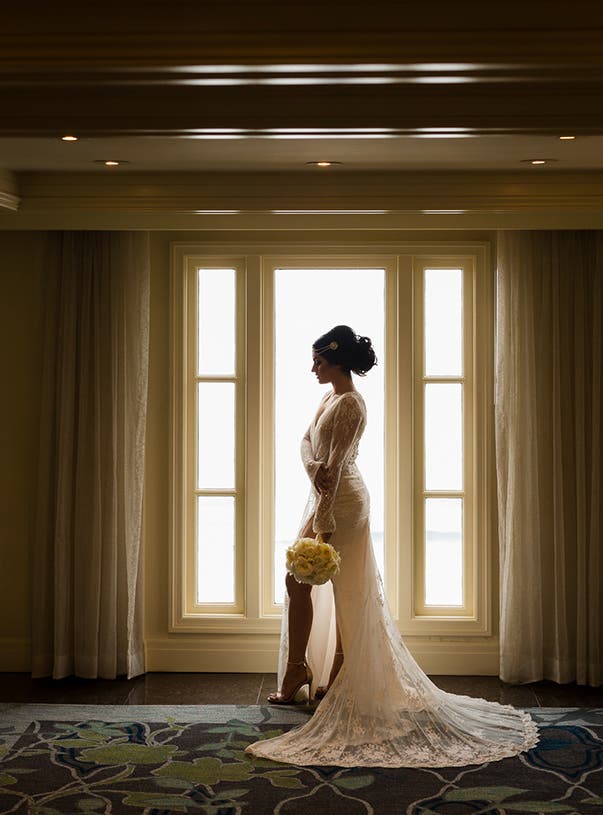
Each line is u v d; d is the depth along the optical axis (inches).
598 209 209.8
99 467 232.1
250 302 237.8
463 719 199.5
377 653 197.2
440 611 240.7
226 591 244.2
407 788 169.9
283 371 243.1
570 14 127.9
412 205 210.4
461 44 128.9
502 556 230.8
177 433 238.5
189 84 139.6
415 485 240.2
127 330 233.8
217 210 212.4
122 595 234.2
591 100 157.9
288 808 162.1
